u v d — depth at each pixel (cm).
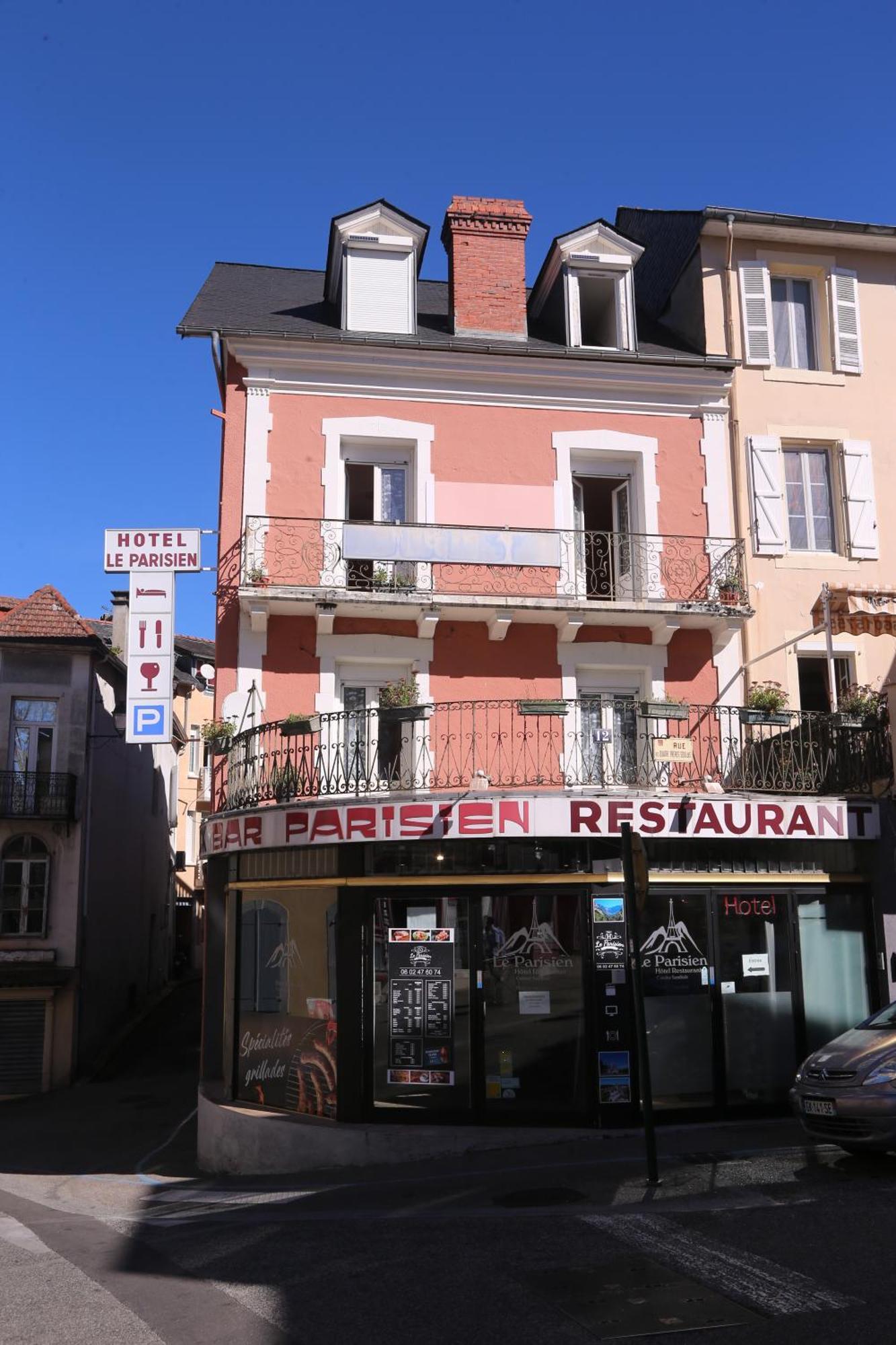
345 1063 1071
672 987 1084
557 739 1345
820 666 1466
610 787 1181
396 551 1342
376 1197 861
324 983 1119
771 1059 1101
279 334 1389
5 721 2300
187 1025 2744
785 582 1443
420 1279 625
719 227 1520
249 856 1238
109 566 1327
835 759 1198
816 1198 752
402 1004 1077
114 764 2600
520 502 1416
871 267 1580
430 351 1419
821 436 1501
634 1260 638
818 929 1144
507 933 1075
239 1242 738
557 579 1382
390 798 1083
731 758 1205
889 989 1131
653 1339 520
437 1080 1059
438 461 1413
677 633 1410
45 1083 2173
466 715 1344
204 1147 1189
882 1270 600
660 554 1412
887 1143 814
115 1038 2541
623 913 1071
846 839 1140
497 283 1537
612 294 1566
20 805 2261
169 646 1315
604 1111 1035
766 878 1124
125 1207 966
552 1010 1061
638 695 1413
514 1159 948
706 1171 855
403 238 1505
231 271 1744
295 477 1385
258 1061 1185
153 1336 554
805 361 1558
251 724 1302
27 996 2211
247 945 1230
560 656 1380
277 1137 1077
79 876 2291
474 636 1370
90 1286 649
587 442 1445
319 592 1305
